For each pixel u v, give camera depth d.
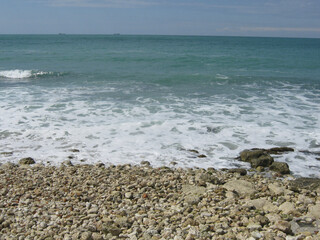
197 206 6.07
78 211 5.87
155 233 5.07
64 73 22.16
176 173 7.79
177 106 13.43
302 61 33.16
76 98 14.58
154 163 8.45
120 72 23.03
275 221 5.39
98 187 6.92
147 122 11.12
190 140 9.90
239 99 15.03
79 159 8.60
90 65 26.88
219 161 8.67
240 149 9.37
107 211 5.88
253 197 6.57
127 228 5.28
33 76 21.17
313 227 5.24
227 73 23.73
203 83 19.33
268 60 33.53
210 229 5.14
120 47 55.06
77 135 10.09
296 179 7.55
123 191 6.74
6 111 12.29
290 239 4.82
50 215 5.68
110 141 9.73
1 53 37.25
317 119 11.97
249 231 5.10
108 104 13.56
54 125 10.89
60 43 69.12
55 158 8.62
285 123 11.43
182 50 49.47
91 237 4.97
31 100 14.05
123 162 8.47
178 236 4.91
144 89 17.05
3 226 5.31
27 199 6.30
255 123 11.38
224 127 10.79
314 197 6.70
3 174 7.57
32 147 9.27
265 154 8.75
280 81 20.53
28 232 5.10
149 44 70.94
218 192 6.67
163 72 23.48
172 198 6.44
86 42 77.50
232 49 56.03
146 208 6.00
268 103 14.34
